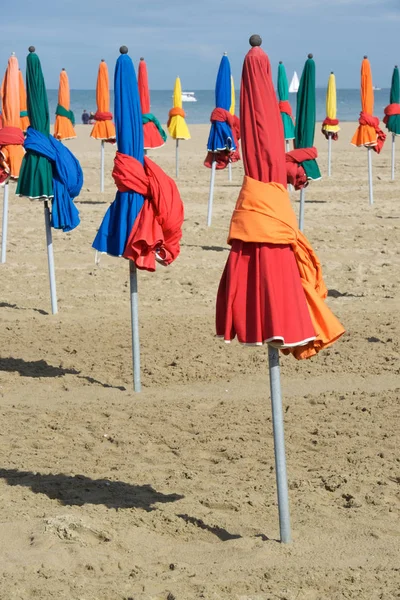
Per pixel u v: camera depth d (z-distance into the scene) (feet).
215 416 30.22
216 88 67.41
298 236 20.08
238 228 19.45
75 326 42.37
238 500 22.98
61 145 42.32
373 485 24.06
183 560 19.77
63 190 42.57
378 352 37.73
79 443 27.81
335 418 29.84
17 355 37.40
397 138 170.50
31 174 42.06
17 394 32.71
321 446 27.43
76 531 20.81
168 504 22.81
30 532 20.75
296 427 28.99
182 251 61.82
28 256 59.21
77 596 17.66
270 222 19.29
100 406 31.27
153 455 26.81
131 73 31.73
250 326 19.60
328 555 19.85
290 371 35.45
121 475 25.09
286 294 19.56
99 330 41.60
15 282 52.03
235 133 68.49
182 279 53.42
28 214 77.15
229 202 85.46
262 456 26.55
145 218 31.76
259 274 19.44
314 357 37.14
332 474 24.94
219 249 62.85
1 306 46.32
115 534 20.86
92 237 66.44
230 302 19.76
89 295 49.06
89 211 78.79
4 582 18.21
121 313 45.11
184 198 88.02
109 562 19.42
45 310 45.65
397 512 22.33
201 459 26.50
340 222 74.49
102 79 90.89
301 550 20.11
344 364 36.09
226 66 66.80
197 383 33.99
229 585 18.10
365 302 47.83
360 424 29.14
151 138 75.82
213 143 67.97
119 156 31.76
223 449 27.17
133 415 30.37
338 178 106.11
